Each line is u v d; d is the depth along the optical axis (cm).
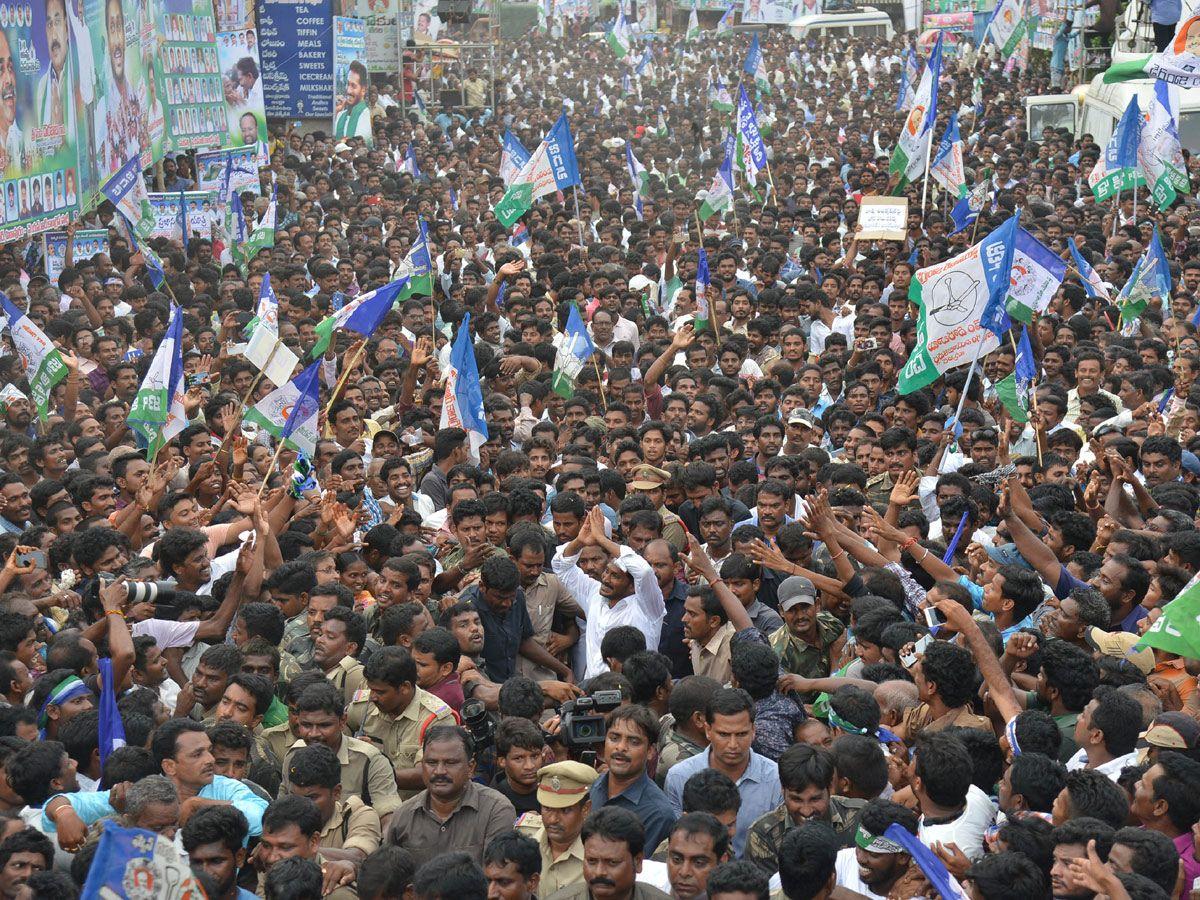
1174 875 481
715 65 5109
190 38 2470
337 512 902
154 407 1080
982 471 1107
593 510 859
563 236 2291
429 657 718
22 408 1213
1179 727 568
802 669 797
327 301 1748
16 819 523
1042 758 566
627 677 705
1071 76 3797
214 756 611
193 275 1888
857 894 524
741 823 608
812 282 1875
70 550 859
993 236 1130
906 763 622
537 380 1408
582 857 578
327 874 562
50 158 1759
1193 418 1182
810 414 1284
